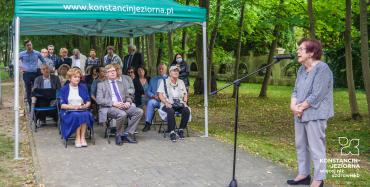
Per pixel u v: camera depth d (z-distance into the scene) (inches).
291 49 1013.8
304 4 566.3
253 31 802.2
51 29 499.5
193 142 353.1
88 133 382.9
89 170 264.7
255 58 1164.5
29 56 524.7
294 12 577.0
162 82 371.6
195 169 267.3
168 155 305.3
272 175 253.3
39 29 490.6
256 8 753.6
